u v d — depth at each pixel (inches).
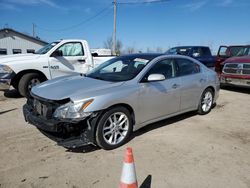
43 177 131.6
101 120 155.6
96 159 151.2
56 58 322.7
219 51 456.4
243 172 139.9
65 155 155.7
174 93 202.8
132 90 171.5
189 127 209.8
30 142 173.9
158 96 189.3
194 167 144.1
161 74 187.8
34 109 168.4
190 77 220.5
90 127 152.9
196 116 241.6
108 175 134.4
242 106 286.7
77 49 342.3
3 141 175.0
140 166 144.0
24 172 136.1
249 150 167.9
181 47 583.2
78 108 148.3
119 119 167.0
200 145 173.8
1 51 1309.1
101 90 162.1
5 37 1309.1
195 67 232.5
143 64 191.6
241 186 126.8
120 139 169.0
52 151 160.9
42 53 327.9
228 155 159.8
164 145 172.6
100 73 202.7
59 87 171.9
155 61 195.3
